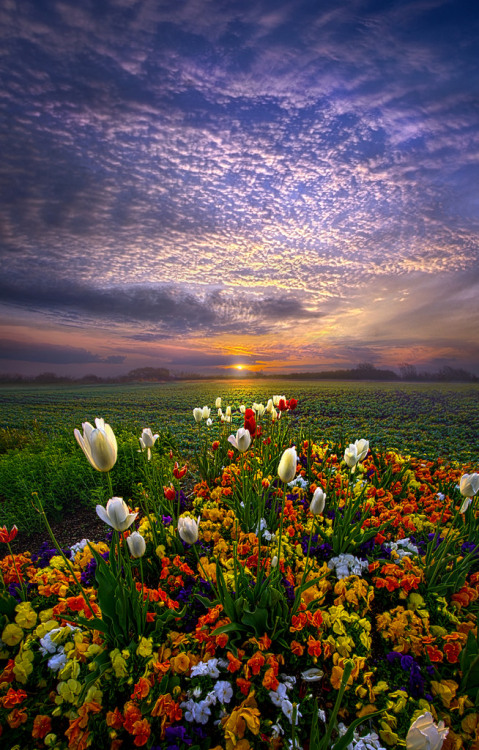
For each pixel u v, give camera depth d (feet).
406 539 11.18
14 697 6.52
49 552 11.66
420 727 3.91
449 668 7.44
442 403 94.32
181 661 7.09
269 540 11.35
